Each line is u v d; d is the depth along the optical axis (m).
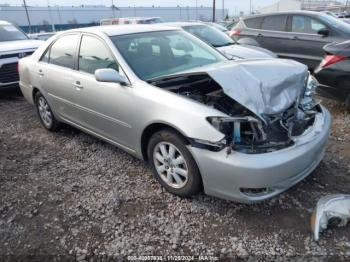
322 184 3.34
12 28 8.46
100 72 3.29
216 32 8.02
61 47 4.49
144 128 3.27
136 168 3.85
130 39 3.87
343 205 2.75
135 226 2.90
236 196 2.74
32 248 2.73
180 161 3.07
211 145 2.72
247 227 2.81
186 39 4.29
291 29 8.22
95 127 4.04
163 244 2.69
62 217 3.07
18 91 7.70
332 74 5.05
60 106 4.54
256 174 2.61
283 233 2.72
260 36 8.77
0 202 3.35
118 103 3.49
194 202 3.15
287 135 2.88
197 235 2.76
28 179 3.76
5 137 5.02
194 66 3.85
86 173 3.81
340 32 7.35
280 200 3.12
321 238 2.64
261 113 2.76
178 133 2.99
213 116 2.76
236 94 2.77
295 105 3.11
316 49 7.74
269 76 3.00
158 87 3.25
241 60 3.55
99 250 2.67
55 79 4.43
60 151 4.44
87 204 3.23
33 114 6.06
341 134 4.52
